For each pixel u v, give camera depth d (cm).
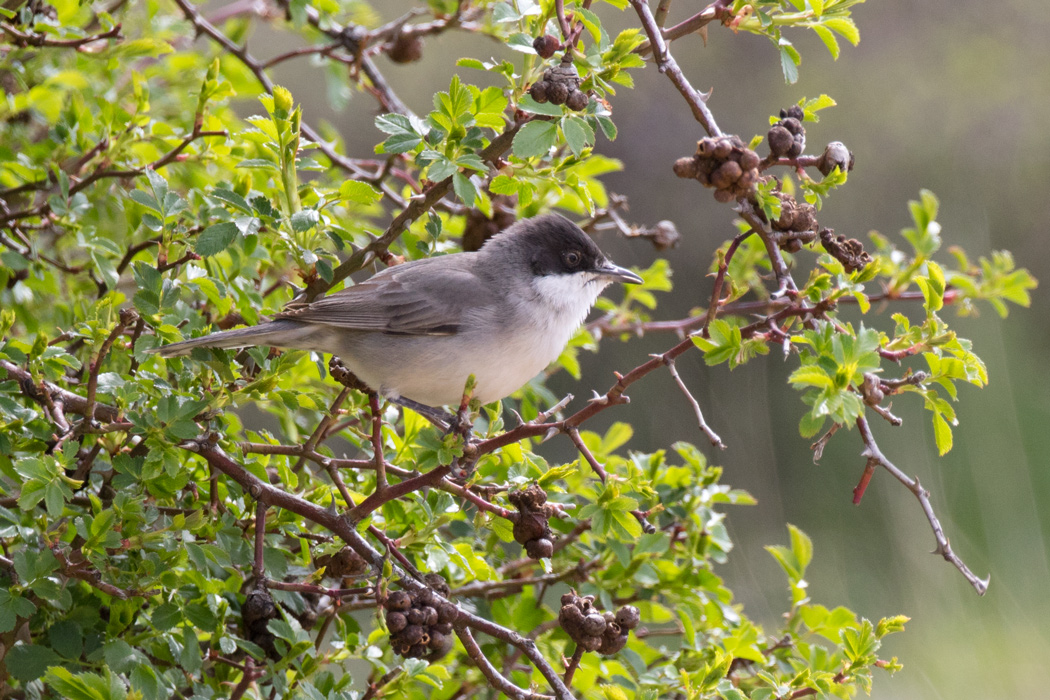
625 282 946
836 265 718
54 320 986
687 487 914
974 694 1772
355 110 2444
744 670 855
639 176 2645
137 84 916
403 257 920
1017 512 2080
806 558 900
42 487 627
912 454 2166
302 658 683
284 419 918
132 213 910
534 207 1004
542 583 891
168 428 666
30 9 922
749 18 766
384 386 845
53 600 638
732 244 677
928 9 2794
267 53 2375
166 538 673
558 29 779
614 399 684
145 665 630
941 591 1958
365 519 719
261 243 884
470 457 691
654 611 909
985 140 2764
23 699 741
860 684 727
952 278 941
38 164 953
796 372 596
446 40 2453
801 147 703
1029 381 2420
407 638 635
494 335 865
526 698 648
